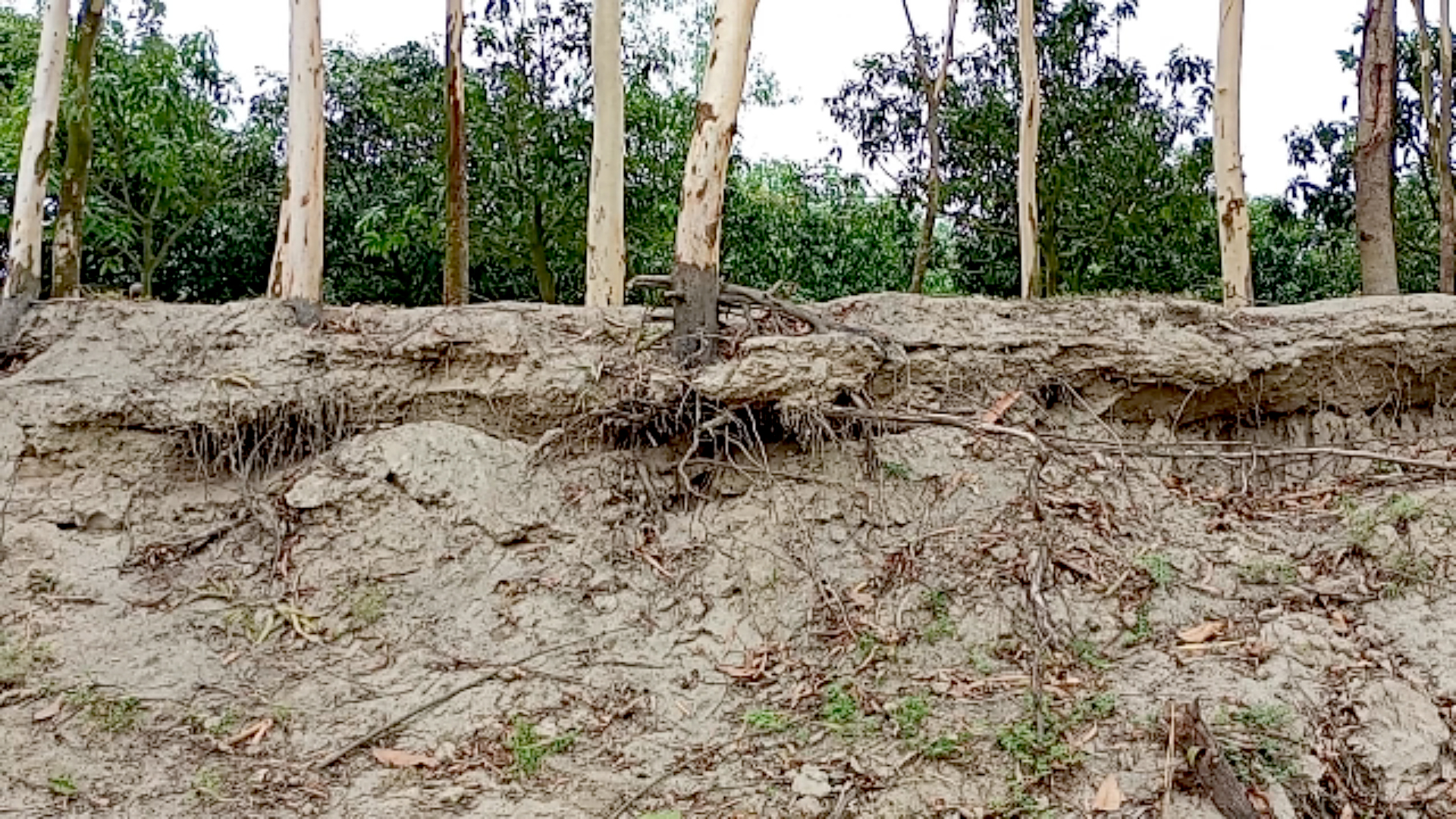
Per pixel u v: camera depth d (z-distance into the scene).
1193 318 7.12
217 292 18.25
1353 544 5.80
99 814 4.38
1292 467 6.86
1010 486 6.21
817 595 5.59
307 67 6.81
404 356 6.37
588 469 6.19
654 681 5.18
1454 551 5.64
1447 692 4.97
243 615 5.46
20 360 6.48
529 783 4.56
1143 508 6.23
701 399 5.96
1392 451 6.73
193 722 4.87
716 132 6.26
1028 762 4.52
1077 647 5.23
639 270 15.98
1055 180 15.75
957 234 17.94
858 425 6.24
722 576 5.71
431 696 5.04
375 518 5.88
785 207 19.28
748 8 6.27
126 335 6.50
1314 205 16.11
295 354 6.37
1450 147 11.56
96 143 13.86
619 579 5.70
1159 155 16.08
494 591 5.63
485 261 16.80
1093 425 6.80
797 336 6.16
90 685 4.99
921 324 6.89
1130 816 4.29
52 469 6.02
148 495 6.03
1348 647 5.19
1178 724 4.57
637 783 4.56
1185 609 5.49
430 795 4.48
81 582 5.57
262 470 6.21
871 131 16.67
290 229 6.75
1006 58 16.03
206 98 15.70
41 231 6.87
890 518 6.02
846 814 4.35
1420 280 16.31
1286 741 4.64
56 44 7.00
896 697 4.97
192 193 16.08
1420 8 12.05
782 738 4.80
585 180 14.98
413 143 17.23
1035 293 10.48
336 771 4.64
